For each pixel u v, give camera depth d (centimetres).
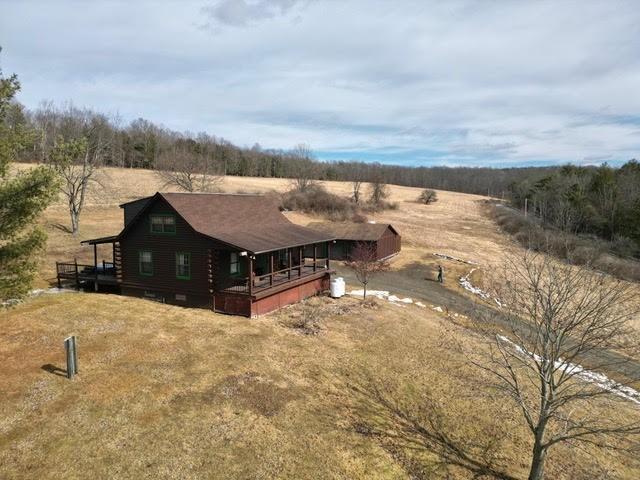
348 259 4103
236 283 2347
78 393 1285
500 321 2356
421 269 3900
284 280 2411
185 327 1898
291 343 1809
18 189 1251
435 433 1330
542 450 1123
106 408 1217
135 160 8562
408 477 1109
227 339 1783
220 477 995
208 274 2180
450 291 3222
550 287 1204
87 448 1049
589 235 4391
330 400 1391
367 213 6975
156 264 2356
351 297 2742
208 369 1496
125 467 996
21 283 1303
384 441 1232
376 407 1403
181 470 1003
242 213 2656
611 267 2008
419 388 1573
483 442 1330
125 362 1507
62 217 4631
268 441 1139
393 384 1570
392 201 8244
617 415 1598
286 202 6581
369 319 2253
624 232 4588
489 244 5197
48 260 3297
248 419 1223
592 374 1939
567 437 1093
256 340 1794
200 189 5525
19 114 1491
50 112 5788
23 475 948
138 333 1789
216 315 2114
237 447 1102
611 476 1259
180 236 2258
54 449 1037
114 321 1923
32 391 1280
